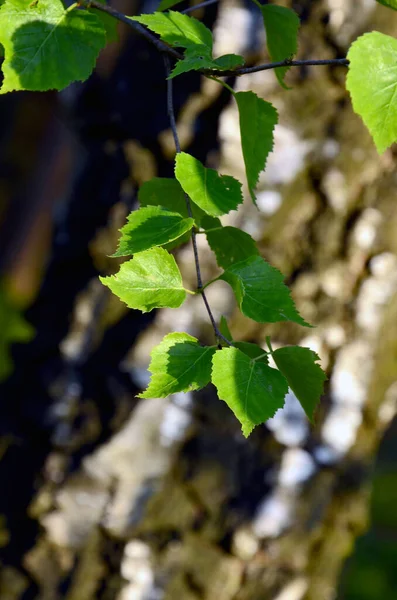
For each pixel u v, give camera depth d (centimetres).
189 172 75
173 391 72
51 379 107
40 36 80
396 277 108
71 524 108
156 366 72
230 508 108
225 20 101
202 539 108
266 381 72
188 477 107
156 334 103
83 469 107
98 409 106
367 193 105
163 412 105
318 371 74
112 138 107
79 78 80
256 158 80
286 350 74
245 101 79
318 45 102
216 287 102
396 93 73
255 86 101
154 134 104
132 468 106
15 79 79
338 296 107
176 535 108
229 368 71
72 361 107
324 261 106
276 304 73
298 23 83
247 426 71
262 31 101
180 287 74
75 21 80
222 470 107
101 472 106
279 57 84
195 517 108
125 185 106
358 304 108
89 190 108
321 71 102
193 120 103
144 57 105
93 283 107
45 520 108
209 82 102
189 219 74
